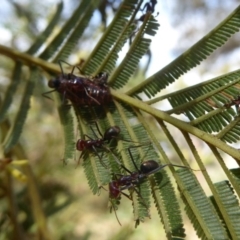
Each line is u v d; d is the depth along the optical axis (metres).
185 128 0.05
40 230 0.07
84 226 0.15
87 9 0.06
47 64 0.06
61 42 0.06
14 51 0.06
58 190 0.09
